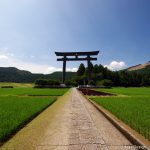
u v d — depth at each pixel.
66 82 116.62
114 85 148.50
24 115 13.73
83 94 43.25
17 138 8.70
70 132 9.71
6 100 27.53
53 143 7.95
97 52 96.31
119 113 14.55
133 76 161.50
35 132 9.73
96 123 11.99
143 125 10.25
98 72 148.62
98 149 7.20
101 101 25.53
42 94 43.56
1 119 12.18
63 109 18.53
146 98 31.83
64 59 98.12
